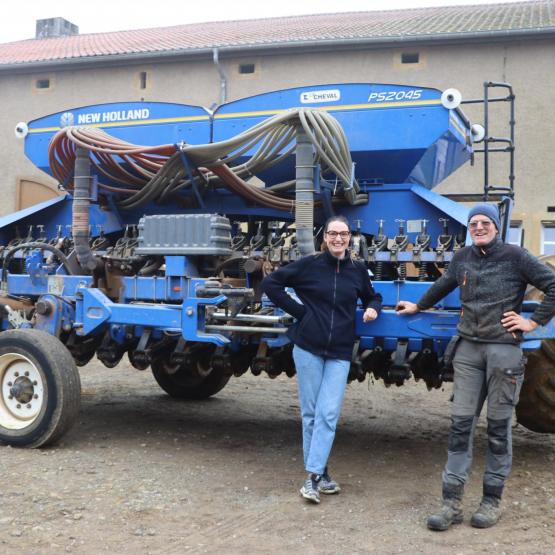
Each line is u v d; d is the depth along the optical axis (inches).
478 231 155.6
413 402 305.4
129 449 214.8
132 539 145.6
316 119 196.2
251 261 210.5
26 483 177.5
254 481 185.8
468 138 257.1
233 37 671.1
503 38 568.4
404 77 593.0
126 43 719.7
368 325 188.2
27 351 207.5
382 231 223.1
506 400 153.4
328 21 741.9
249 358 232.4
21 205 686.5
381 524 156.3
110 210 258.7
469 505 169.6
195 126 246.1
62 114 264.8
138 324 207.9
